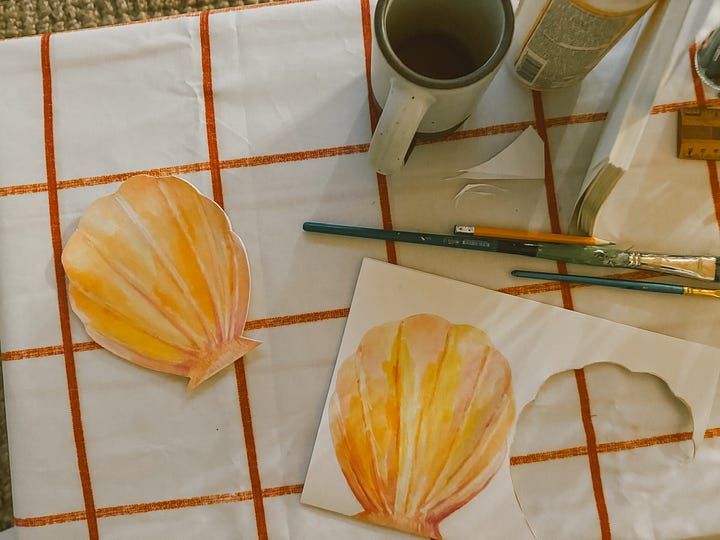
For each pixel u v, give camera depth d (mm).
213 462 523
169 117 546
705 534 518
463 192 543
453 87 432
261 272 537
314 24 553
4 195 540
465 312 534
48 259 537
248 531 519
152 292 533
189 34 550
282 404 527
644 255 530
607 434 527
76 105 546
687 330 536
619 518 521
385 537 519
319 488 520
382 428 524
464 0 469
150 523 520
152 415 525
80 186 541
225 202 541
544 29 478
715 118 539
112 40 549
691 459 525
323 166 545
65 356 529
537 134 546
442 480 521
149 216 537
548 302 538
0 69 547
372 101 549
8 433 525
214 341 530
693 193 543
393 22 477
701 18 552
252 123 546
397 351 531
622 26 456
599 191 495
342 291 536
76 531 519
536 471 524
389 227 542
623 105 480
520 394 528
